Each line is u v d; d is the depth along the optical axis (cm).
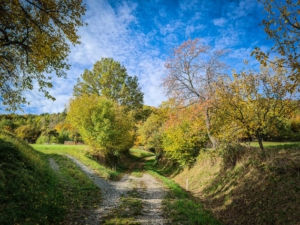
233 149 1580
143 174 2664
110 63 4741
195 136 2323
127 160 4484
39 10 788
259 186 1054
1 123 6328
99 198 1163
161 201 1192
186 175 2347
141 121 5309
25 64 948
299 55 561
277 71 1177
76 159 2317
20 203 694
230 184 1345
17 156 1120
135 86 5222
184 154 2369
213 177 1712
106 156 2886
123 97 4775
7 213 602
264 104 1230
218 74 2003
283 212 793
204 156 2155
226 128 1392
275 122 1285
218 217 1045
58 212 765
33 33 816
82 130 2680
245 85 1276
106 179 1833
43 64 889
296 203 784
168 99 2233
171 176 2791
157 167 3809
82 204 980
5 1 670
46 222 660
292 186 874
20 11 722
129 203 1092
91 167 2117
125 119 3033
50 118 9325
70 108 2858
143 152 7100
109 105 2703
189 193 1670
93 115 2528
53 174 1332
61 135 5594
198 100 2066
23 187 819
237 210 1030
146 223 787
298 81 577
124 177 2244
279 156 1135
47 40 847
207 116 1972
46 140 5566
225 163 1653
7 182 779
